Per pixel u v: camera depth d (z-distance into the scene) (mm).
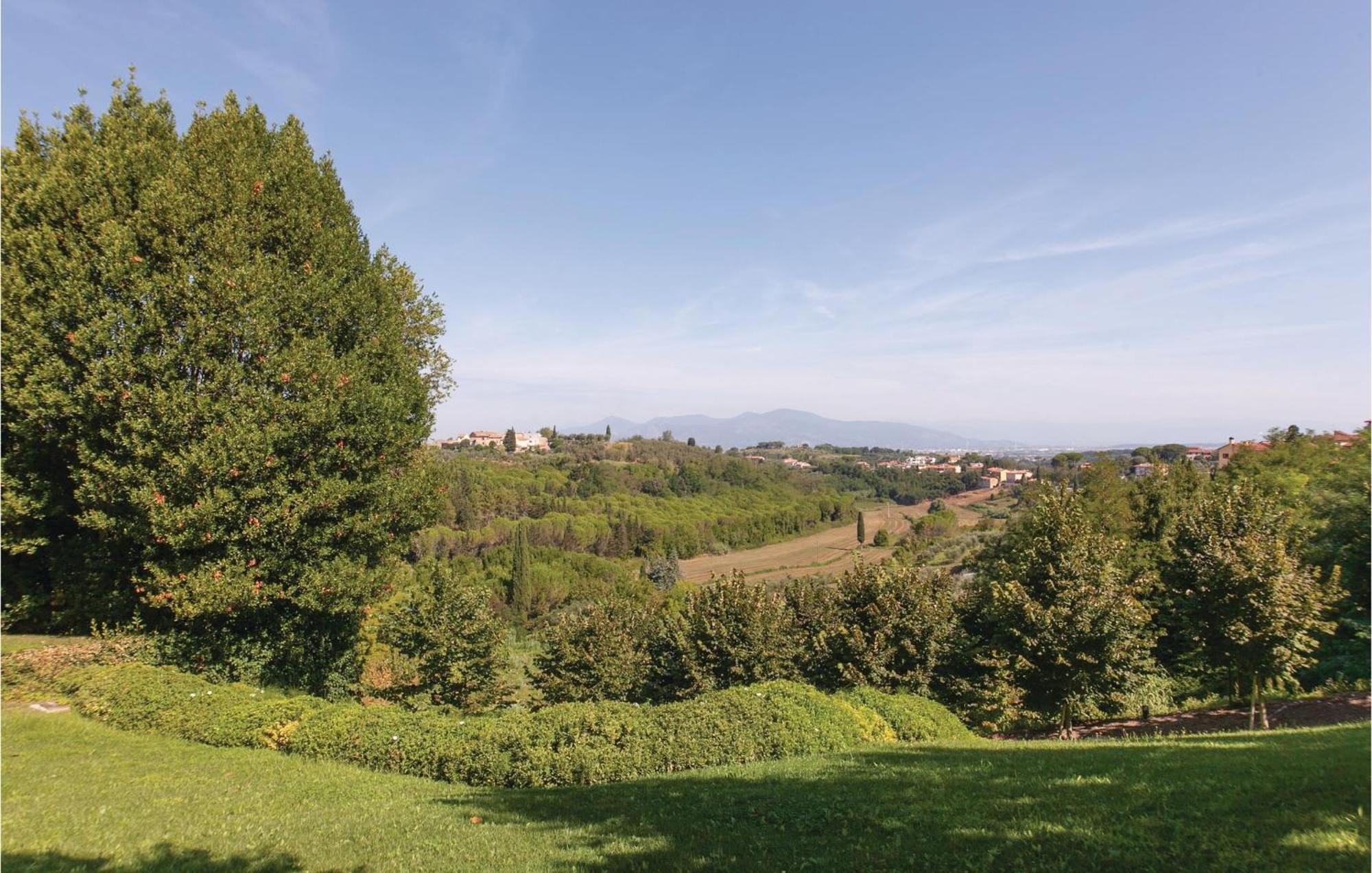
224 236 15695
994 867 6598
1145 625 23312
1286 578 17125
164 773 10859
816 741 14570
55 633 18469
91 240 15352
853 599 21781
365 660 23344
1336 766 8312
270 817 9133
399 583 22266
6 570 17438
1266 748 10469
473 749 12648
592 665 22703
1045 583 19500
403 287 22547
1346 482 25141
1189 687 24312
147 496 14406
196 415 14961
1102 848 6672
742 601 21469
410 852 7871
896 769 11539
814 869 6926
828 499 134375
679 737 13555
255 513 15711
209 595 15234
